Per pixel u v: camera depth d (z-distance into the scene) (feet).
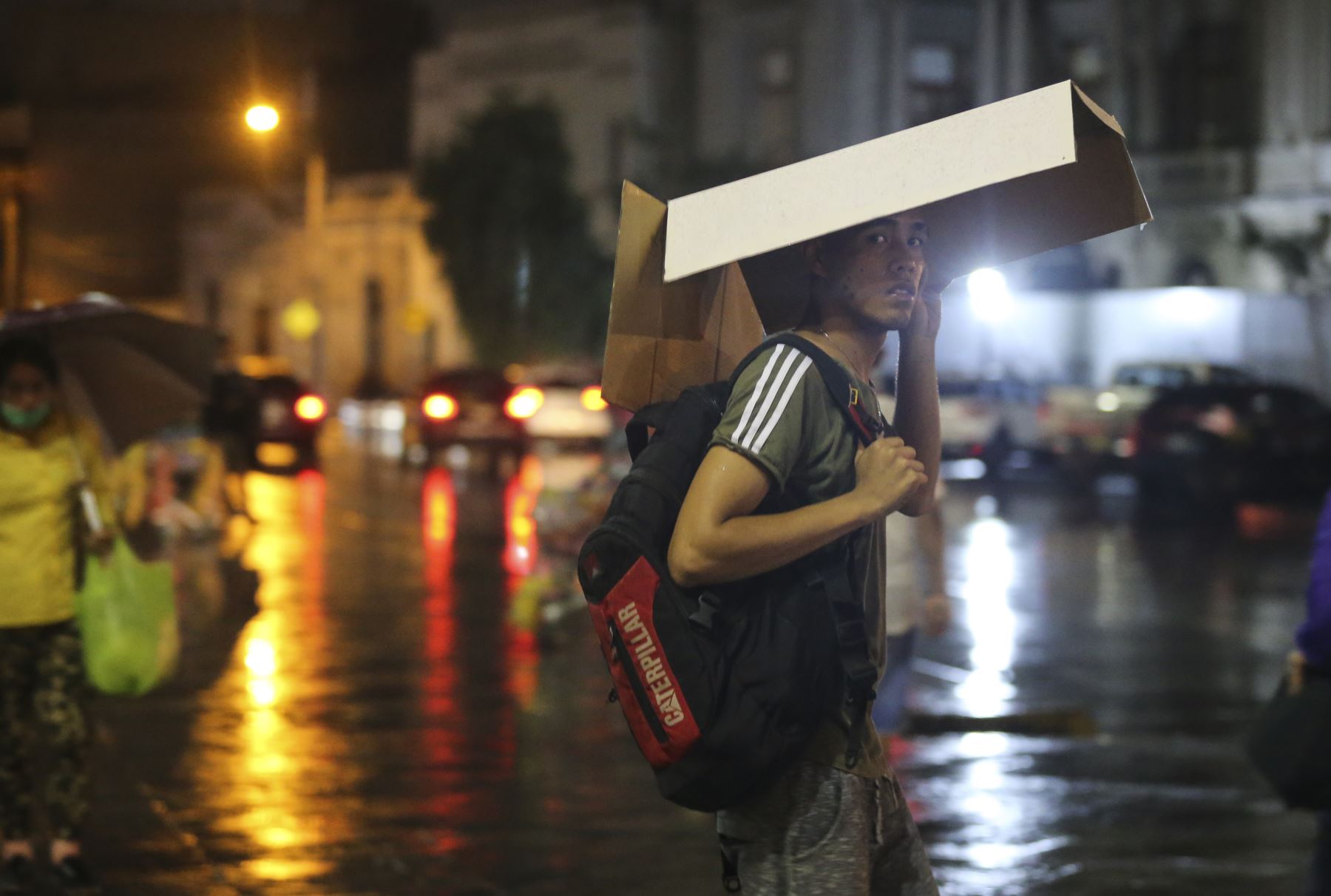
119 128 216.74
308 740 28.02
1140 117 141.49
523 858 21.40
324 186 195.72
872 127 149.89
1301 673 13.93
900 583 23.61
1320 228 127.85
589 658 36.32
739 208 9.98
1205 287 126.11
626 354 10.82
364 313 189.47
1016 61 146.30
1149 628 42.83
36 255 209.26
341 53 213.25
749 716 9.75
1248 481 79.56
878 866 10.79
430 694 32.09
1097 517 75.15
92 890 19.84
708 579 9.76
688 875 20.76
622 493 10.18
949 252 12.01
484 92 176.86
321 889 20.03
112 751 27.04
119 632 19.66
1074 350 126.52
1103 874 21.17
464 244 140.67
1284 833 23.20
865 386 10.47
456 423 100.01
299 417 105.70
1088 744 29.25
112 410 22.93
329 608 43.11
